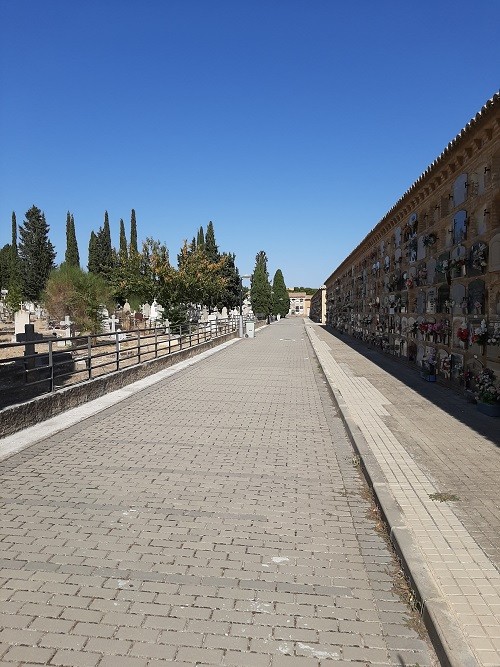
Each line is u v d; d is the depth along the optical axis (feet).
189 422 30.19
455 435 25.46
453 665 8.83
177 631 10.27
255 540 14.40
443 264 39.22
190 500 17.46
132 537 14.46
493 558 12.75
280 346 93.61
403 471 19.76
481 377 31.04
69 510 16.38
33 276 184.96
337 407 34.83
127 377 44.04
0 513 16.08
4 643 9.84
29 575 12.30
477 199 33.27
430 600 10.72
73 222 201.57
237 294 186.29
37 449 23.67
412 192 49.93
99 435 26.58
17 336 46.91
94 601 11.25
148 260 122.31
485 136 31.73
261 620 10.66
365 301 91.25
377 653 9.67
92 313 88.74
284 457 23.06
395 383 43.75
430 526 14.67
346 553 13.69
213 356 73.36
